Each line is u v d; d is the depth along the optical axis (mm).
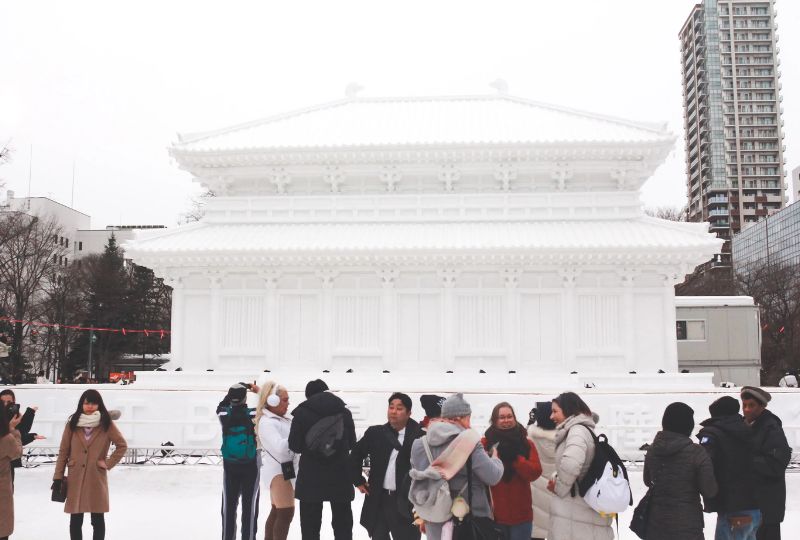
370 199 37312
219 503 23516
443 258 33750
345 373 33781
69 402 29859
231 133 39719
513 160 36781
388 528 13992
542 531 14141
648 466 12547
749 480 13531
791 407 28500
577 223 36375
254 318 35812
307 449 14281
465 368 34906
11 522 15438
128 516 21609
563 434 12414
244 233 36406
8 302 85312
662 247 32844
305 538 14320
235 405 15852
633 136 36188
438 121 40625
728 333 50219
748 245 174500
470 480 11523
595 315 35000
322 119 41906
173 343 35719
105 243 136625
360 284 35594
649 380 33125
